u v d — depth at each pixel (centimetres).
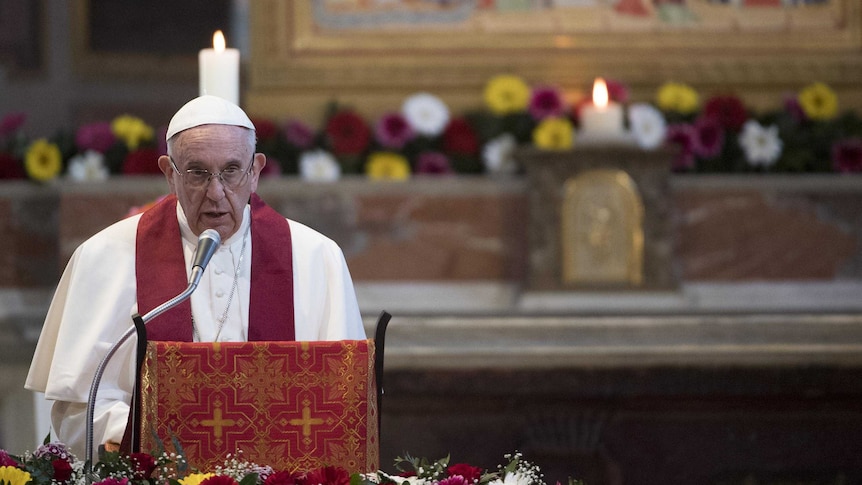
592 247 2222
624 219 2223
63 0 2431
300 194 2241
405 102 2345
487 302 2258
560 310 2202
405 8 2417
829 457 2186
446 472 992
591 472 2175
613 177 2222
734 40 2428
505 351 2152
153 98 2439
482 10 2423
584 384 2169
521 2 2427
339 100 2398
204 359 1029
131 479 940
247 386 1030
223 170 1142
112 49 2439
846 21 2439
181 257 1227
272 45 2398
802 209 2288
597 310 2206
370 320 2172
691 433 2188
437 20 2420
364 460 1037
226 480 901
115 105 2434
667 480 2184
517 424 2178
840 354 2169
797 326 2164
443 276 2267
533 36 2417
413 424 2173
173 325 1198
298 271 1255
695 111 2341
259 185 2230
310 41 2406
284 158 2284
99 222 2228
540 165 2228
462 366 2159
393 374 2161
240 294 1227
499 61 2408
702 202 2280
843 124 2352
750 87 2420
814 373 2177
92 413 1010
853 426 2191
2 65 2417
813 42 2433
